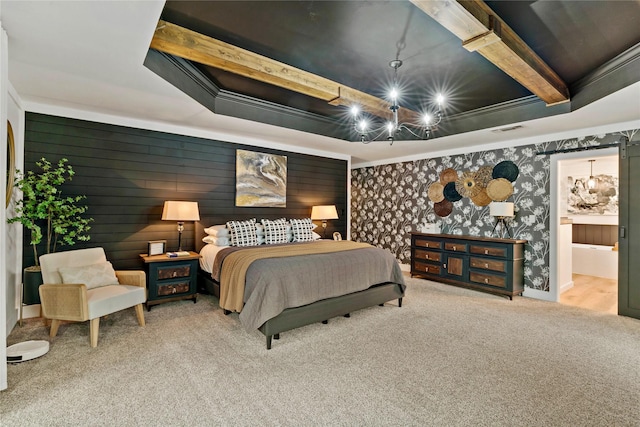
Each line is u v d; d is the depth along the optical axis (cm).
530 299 441
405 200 635
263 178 519
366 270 361
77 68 254
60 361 243
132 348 267
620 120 372
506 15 220
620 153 377
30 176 318
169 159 430
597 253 603
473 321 344
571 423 178
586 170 652
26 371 228
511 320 349
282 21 235
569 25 231
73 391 204
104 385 211
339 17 228
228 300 323
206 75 338
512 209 450
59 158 355
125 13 180
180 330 309
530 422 178
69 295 267
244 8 220
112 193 388
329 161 610
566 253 503
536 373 233
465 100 391
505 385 216
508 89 356
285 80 301
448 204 564
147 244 412
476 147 524
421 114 428
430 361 251
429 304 407
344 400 198
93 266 315
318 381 220
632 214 365
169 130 427
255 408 189
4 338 204
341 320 345
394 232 655
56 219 337
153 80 278
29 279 298
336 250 378
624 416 184
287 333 306
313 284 311
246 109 401
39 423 174
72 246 364
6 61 203
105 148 383
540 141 454
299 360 251
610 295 466
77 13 180
